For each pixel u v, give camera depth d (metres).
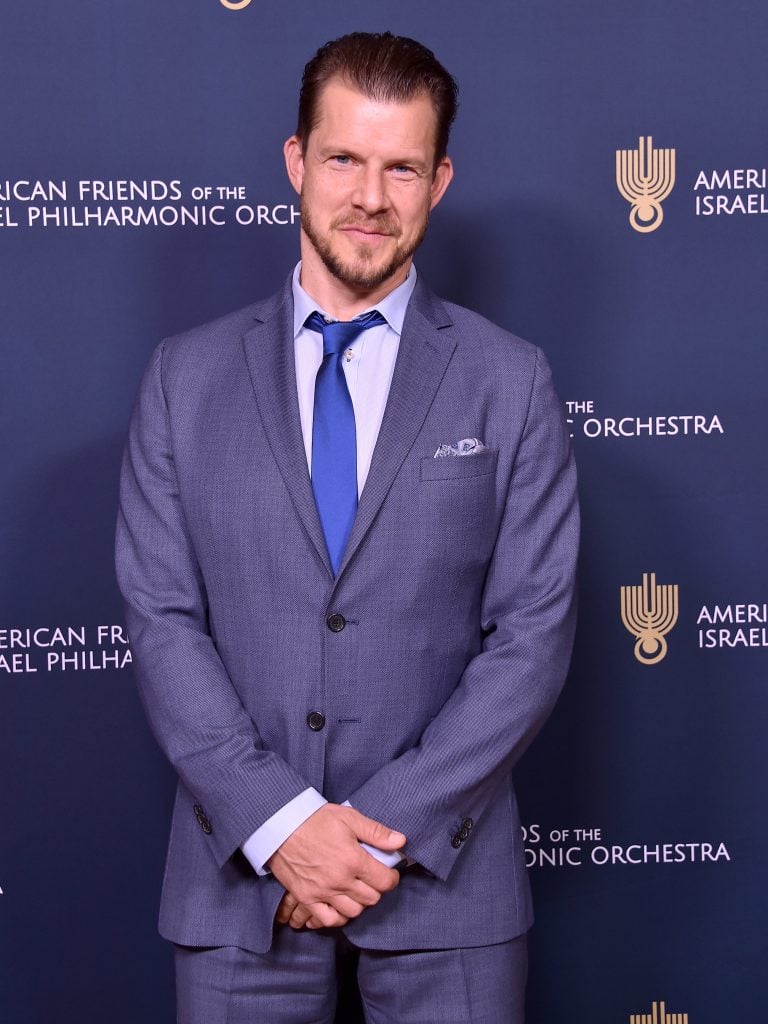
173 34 2.02
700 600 2.13
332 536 1.41
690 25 2.05
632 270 2.09
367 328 1.48
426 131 1.39
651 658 2.14
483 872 1.43
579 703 2.14
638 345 2.10
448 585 1.41
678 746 2.14
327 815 1.31
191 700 1.38
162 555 1.46
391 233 1.40
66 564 2.08
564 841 2.14
